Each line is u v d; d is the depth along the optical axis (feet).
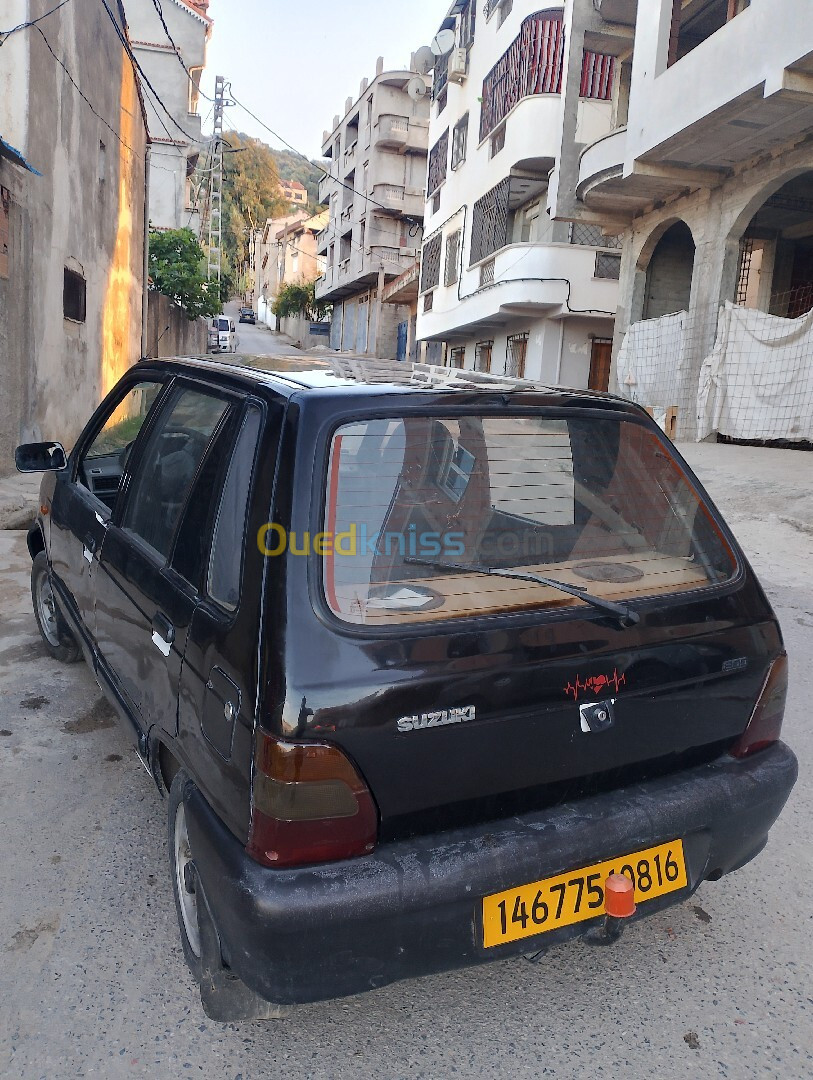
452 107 79.25
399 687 5.78
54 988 7.36
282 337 198.29
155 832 9.74
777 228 48.49
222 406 7.81
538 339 62.39
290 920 5.53
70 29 37.37
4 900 8.47
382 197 128.57
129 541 9.16
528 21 56.90
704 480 31.45
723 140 33.88
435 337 84.43
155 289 80.23
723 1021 7.29
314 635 5.75
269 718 5.64
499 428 7.14
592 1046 6.96
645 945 8.26
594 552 7.27
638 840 6.63
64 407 38.47
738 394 37.06
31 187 32.65
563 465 7.39
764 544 23.97
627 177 37.96
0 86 31.32
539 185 62.18
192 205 132.36
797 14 26.96
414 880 5.80
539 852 6.21
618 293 52.54
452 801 6.12
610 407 7.97
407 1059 6.76
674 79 33.47
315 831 5.68
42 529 13.73
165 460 8.84
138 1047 6.78
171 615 7.45
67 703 12.99
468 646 6.06
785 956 8.16
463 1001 7.43
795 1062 6.89
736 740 7.54
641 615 6.83
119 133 48.98
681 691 7.00
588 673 6.48
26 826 9.78
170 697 7.41
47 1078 6.45
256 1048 6.82
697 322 40.06
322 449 6.31
